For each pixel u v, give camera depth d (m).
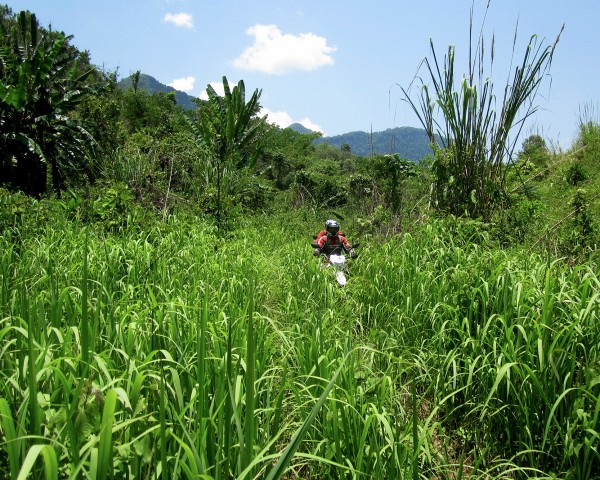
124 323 3.56
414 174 10.36
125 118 36.78
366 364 3.58
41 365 2.46
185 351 3.05
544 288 3.87
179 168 17.36
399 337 4.55
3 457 2.09
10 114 16.84
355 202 15.27
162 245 7.36
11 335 3.08
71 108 19.09
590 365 2.90
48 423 1.99
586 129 18.00
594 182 11.48
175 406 2.39
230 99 18.56
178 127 29.89
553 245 6.38
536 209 7.93
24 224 8.35
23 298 3.03
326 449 2.54
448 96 7.36
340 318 5.07
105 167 15.52
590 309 3.30
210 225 11.38
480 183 7.44
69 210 9.95
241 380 2.53
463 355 3.81
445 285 4.72
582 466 2.78
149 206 12.30
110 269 5.62
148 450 2.02
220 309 4.23
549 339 3.42
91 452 1.77
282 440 3.09
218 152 16.25
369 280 6.00
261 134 22.06
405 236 6.42
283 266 7.85
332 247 8.65
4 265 4.89
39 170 17.70
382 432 2.59
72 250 6.61
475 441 3.36
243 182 17.08
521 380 3.33
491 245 5.95
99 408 1.96
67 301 3.77
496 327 3.86
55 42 16.86
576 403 2.87
